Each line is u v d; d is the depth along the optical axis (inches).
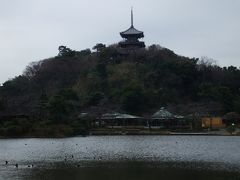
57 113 6151.6
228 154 3267.7
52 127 5856.3
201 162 2743.6
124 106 7869.1
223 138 5398.6
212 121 7047.2
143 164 2662.4
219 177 2129.7
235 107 7608.3
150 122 7268.7
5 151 3619.6
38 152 3513.8
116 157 3093.0
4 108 6722.4
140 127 7052.2
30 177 2154.3
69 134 5935.0
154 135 6151.6
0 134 5625.0
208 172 2288.4
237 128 6688.0
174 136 5905.5
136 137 5689.0
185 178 2112.5
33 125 5866.1
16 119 5876.0
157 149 3754.9
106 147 3991.1
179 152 3459.6
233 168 2432.3
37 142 4719.5
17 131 5674.2
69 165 2628.0
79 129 6171.3
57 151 3602.4
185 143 4480.8
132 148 3868.1
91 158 3031.5
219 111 7682.1
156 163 2709.2
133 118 7253.9
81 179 2097.7
